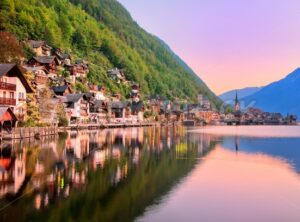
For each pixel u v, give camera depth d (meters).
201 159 54.16
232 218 24.81
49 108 112.25
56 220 22.89
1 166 40.72
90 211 24.98
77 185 32.34
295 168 46.25
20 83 91.12
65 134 103.44
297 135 133.38
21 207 25.22
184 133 140.12
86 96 167.75
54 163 44.53
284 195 31.28
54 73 182.50
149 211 25.66
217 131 169.38
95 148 65.62
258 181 37.19
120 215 24.48
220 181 36.72
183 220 24.05
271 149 72.06
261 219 24.77
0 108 70.75
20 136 74.56
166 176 38.53
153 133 133.75
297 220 24.67
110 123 185.62
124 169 42.22
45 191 29.75
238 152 65.56
